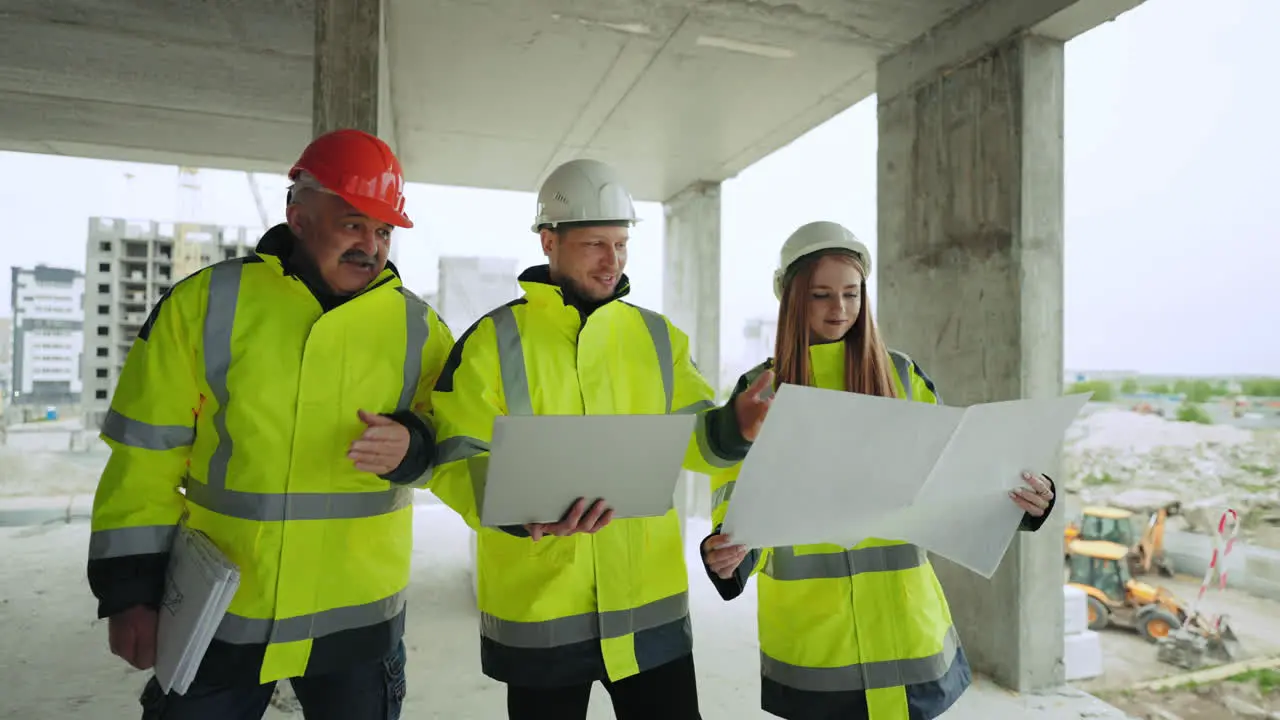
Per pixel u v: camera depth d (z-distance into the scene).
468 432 1.14
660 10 3.25
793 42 3.49
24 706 2.51
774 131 4.92
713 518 1.35
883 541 1.32
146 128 5.34
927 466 1.05
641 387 1.30
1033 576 2.72
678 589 1.30
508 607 1.19
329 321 1.18
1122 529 5.78
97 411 15.50
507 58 3.77
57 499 7.55
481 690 2.69
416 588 4.05
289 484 1.15
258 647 1.13
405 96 4.31
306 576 1.16
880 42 3.39
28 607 3.64
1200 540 6.94
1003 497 1.20
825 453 1.00
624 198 1.27
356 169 1.15
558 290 1.25
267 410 1.15
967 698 2.65
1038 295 2.72
